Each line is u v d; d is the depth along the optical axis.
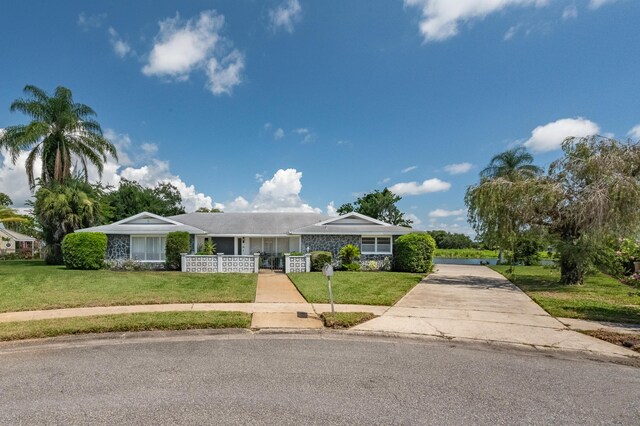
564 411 4.06
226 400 4.25
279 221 26.08
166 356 5.91
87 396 4.36
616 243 15.01
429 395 4.45
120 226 22.19
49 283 13.76
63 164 25.98
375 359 5.82
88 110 27.70
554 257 16.47
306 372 5.21
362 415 3.90
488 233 16.70
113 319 7.95
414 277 17.72
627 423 3.80
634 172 13.74
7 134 25.20
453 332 7.44
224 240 24.09
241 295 11.48
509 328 7.77
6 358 5.82
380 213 49.72
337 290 12.75
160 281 14.70
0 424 3.66
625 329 7.68
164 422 3.71
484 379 5.01
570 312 9.20
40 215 23.98
